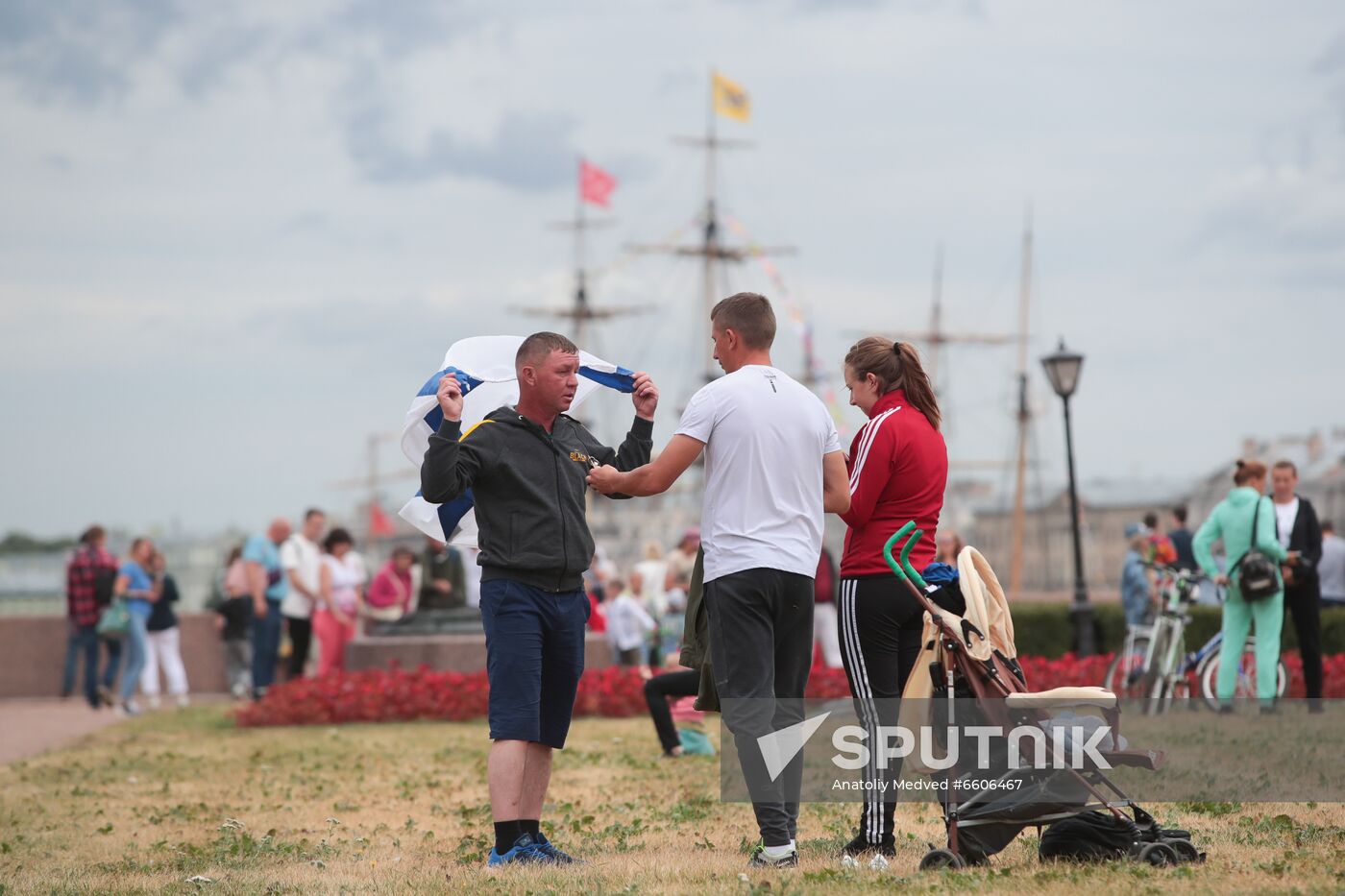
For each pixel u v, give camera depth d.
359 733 58.38
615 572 86.56
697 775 39.62
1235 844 26.03
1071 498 77.06
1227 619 53.53
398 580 78.94
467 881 24.48
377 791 40.06
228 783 43.34
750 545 24.72
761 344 25.94
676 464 24.86
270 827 33.94
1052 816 24.72
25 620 90.38
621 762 43.94
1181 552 76.88
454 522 27.86
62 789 42.47
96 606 80.56
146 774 46.00
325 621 75.06
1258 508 52.53
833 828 29.11
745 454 24.91
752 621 24.69
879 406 26.56
